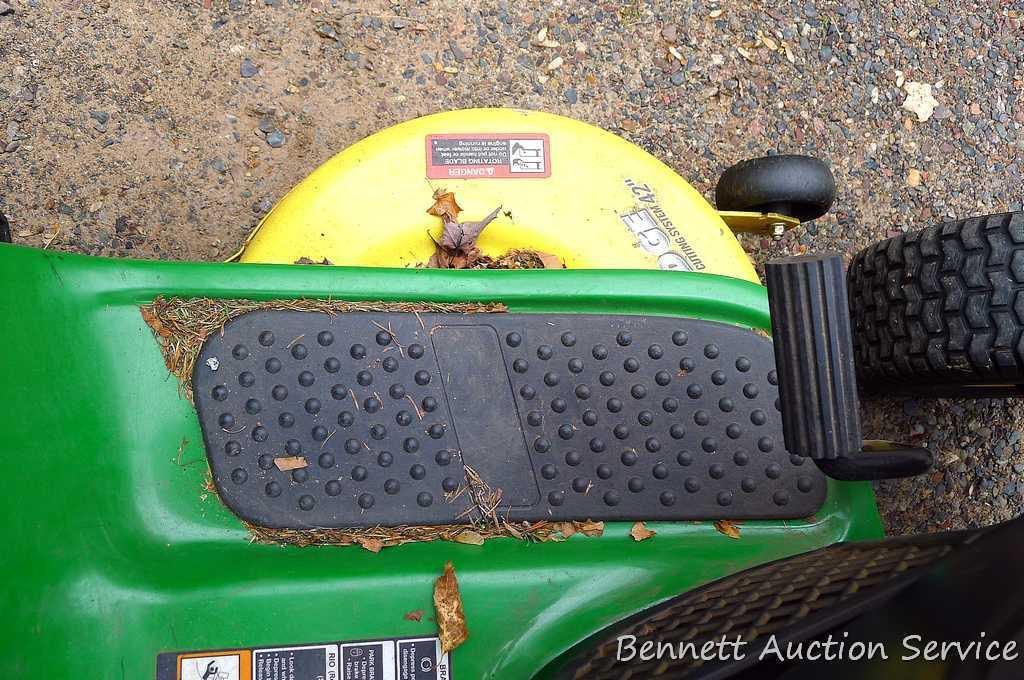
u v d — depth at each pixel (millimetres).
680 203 1103
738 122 1518
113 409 800
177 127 1402
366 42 1452
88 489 753
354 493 850
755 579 750
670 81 1508
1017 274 943
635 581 817
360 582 767
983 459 1427
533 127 1098
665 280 934
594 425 896
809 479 911
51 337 764
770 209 1215
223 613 736
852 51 1548
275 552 813
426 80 1462
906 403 1426
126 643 714
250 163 1415
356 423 866
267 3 1433
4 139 1361
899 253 1054
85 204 1374
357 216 1054
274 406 856
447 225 1055
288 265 894
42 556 696
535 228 1078
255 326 871
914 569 619
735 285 945
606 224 1086
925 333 1011
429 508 856
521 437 885
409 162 1069
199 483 826
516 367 901
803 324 692
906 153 1542
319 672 739
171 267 858
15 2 1377
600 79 1495
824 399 688
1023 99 1567
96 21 1396
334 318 888
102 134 1386
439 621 763
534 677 758
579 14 1497
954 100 1559
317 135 1433
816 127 1531
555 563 812
